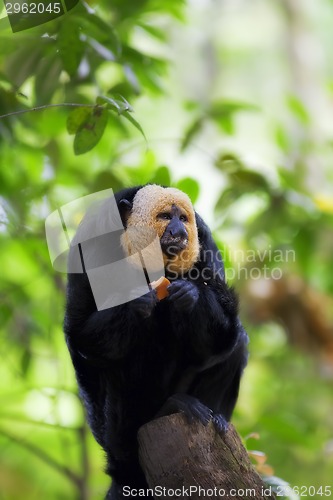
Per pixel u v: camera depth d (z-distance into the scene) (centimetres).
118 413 691
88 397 725
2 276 1179
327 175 1542
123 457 698
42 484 1408
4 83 899
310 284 1336
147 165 1086
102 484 1180
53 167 1088
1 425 1323
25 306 1113
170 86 2042
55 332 1128
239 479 573
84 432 997
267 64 2775
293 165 1347
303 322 1317
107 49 881
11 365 1068
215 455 579
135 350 688
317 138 1695
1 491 1410
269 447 1195
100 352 656
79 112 702
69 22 800
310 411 1383
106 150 1158
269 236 1157
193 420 589
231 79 2734
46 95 885
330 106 2252
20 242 1031
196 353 683
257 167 1109
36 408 1270
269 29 2722
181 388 714
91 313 664
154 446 580
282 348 1435
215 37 2734
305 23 2402
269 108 2180
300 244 1141
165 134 2028
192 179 930
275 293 1310
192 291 637
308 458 1206
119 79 1023
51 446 1358
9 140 967
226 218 1151
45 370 1302
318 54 2383
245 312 1308
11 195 1002
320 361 1360
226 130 1148
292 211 1128
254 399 1435
